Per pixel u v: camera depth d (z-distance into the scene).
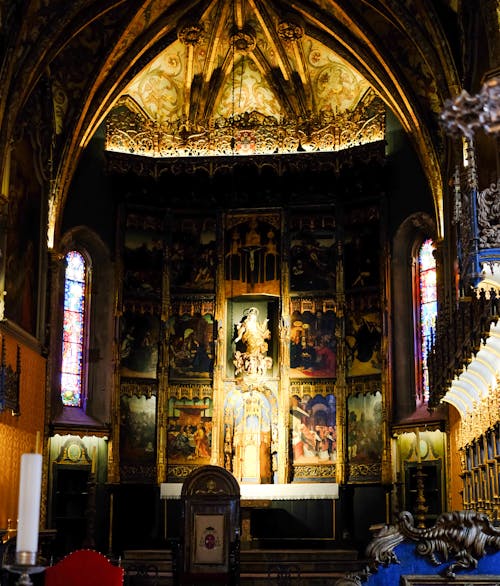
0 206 26.73
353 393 33.25
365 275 33.78
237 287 34.62
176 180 34.72
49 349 31.16
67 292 33.25
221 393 33.69
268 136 35.19
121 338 33.59
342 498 32.56
